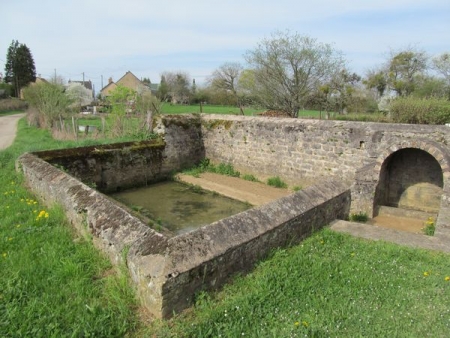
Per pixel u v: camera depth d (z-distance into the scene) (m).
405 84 27.59
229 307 3.76
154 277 3.59
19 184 8.66
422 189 9.01
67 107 25.69
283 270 4.61
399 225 8.12
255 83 22.30
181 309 3.73
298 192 6.53
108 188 11.71
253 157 12.41
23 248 4.91
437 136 7.89
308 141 10.57
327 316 3.65
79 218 5.62
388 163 9.08
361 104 26.03
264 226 5.04
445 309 3.84
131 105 18.48
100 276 4.39
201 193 11.61
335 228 6.51
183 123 13.65
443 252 5.41
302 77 20.56
